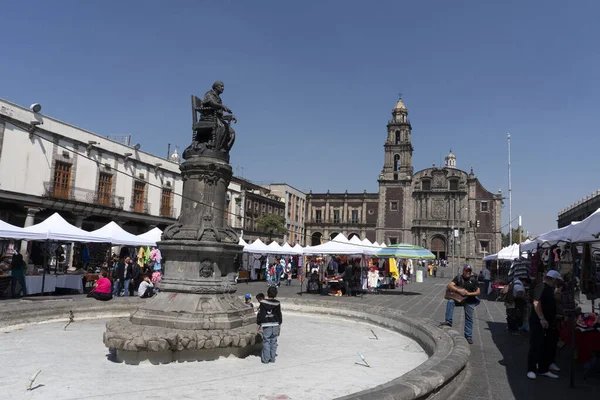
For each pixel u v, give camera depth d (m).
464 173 68.75
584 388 6.69
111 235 20.09
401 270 32.12
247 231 58.62
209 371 7.32
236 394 6.14
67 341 9.34
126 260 19.14
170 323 8.44
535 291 7.51
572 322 6.92
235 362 8.02
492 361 8.45
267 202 66.00
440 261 66.62
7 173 29.27
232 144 10.53
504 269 33.94
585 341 7.57
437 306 18.45
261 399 5.95
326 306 15.41
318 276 24.16
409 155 73.00
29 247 28.16
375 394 4.61
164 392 6.13
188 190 9.96
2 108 28.75
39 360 7.71
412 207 70.69
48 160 32.25
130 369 7.26
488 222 67.00
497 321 14.14
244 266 33.56
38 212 32.53
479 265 66.00
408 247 22.81
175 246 9.20
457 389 6.53
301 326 12.99
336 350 9.58
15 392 5.96
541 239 11.48
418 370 5.89
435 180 70.00
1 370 7.05
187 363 7.73
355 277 23.25
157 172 43.91
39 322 11.25
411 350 9.89
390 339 11.26
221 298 9.23
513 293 11.76
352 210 82.25
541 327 7.28
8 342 9.19
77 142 34.66
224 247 9.36
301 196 82.12
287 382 6.84
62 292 18.70
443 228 67.94
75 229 18.52
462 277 10.59
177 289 9.02
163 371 7.20
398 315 12.46
